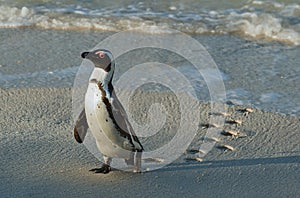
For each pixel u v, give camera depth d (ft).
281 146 54.75
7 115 60.13
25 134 55.93
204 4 96.89
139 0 99.09
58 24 88.58
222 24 89.15
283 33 85.46
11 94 64.80
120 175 48.32
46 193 45.52
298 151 53.72
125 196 45.47
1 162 50.39
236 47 80.69
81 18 90.74
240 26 88.17
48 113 60.70
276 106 63.10
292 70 72.90
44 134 56.03
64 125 58.03
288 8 94.43
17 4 96.63
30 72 71.10
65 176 48.01
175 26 88.02
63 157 51.47
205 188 47.11
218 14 92.99
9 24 88.43
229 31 86.74
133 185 46.96
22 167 49.55
